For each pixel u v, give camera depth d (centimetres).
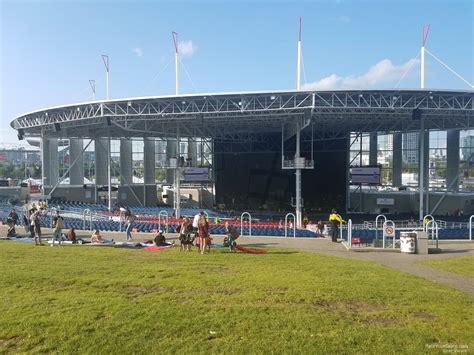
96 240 1822
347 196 5553
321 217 5122
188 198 6297
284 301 804
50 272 1073
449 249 1711
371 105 3216
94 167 6294
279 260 1316
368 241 1922
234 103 3341
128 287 920
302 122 3897
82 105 3728
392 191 5625
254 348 580
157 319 692
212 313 721
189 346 588
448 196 4862
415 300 815
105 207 4747
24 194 5819
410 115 3722
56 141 5894
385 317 714
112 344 596
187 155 6538
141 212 4506
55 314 715
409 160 5569
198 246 1633
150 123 4588
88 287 916
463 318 711
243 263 1243
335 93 3155
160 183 6869
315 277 1019
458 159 4928
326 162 5619
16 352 579
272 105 3334
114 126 4622
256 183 5941
